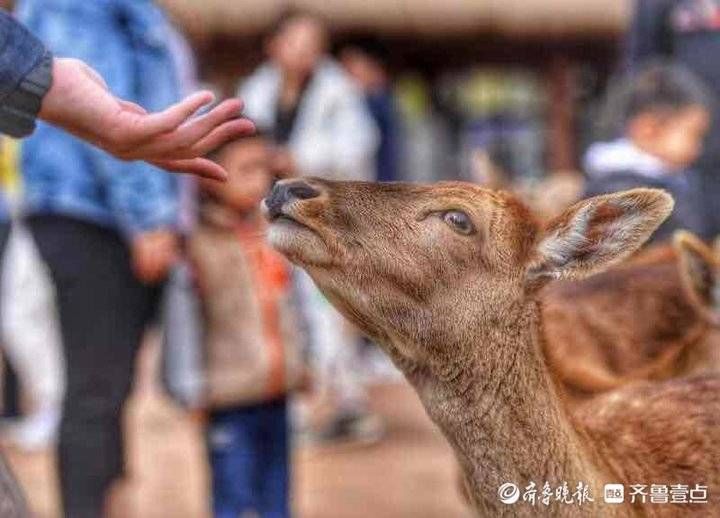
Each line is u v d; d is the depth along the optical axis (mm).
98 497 7016
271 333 7160
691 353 5875
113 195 6965
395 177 13555
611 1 20266
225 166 7055
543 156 20953
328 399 10734
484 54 20844
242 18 18281
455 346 4539
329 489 9398
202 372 7125
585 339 5699
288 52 11023
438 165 21406
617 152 6961
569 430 4559
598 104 20625
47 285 10641
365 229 4492
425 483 9469
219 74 18484
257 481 7277
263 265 7164
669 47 7980
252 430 7227
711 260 5867
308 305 8000
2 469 3756
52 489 9445
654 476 4652
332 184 4543
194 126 4086
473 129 21406
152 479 9766
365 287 4504
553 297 5754
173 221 7012
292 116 11117
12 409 11000
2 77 3781
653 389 4934
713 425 4754
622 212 4555
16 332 10703
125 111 3980
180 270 7094
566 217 4570
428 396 4605
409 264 4496
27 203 7082
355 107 11266
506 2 20109
